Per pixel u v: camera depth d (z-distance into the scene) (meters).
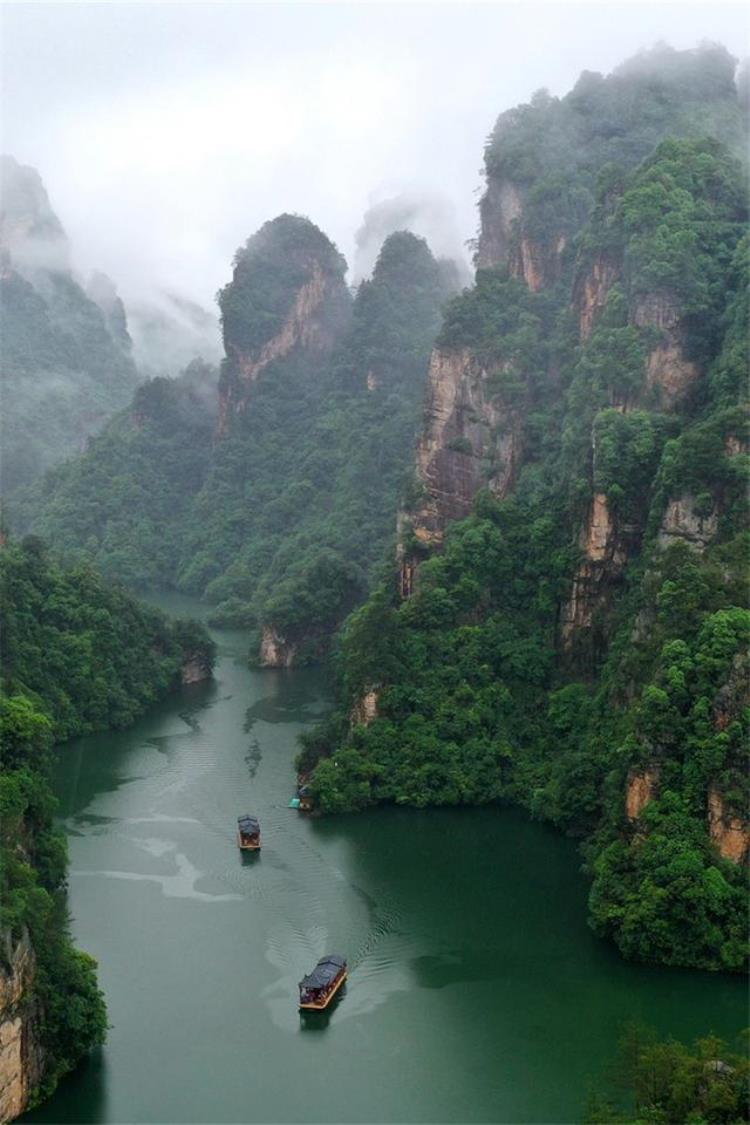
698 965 90.75
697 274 141.75
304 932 98.81
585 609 134.38
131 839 118.06
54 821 120.06
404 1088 77.56
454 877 109.31
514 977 91.06
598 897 96.69
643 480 131.12
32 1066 74.69
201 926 99.56
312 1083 78.06
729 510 115.12
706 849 92.44
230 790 132.75
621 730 111.50
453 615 140.62
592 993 88.56
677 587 106.56
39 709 138.38
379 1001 88.19
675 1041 76.69
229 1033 83.81
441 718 131.62
